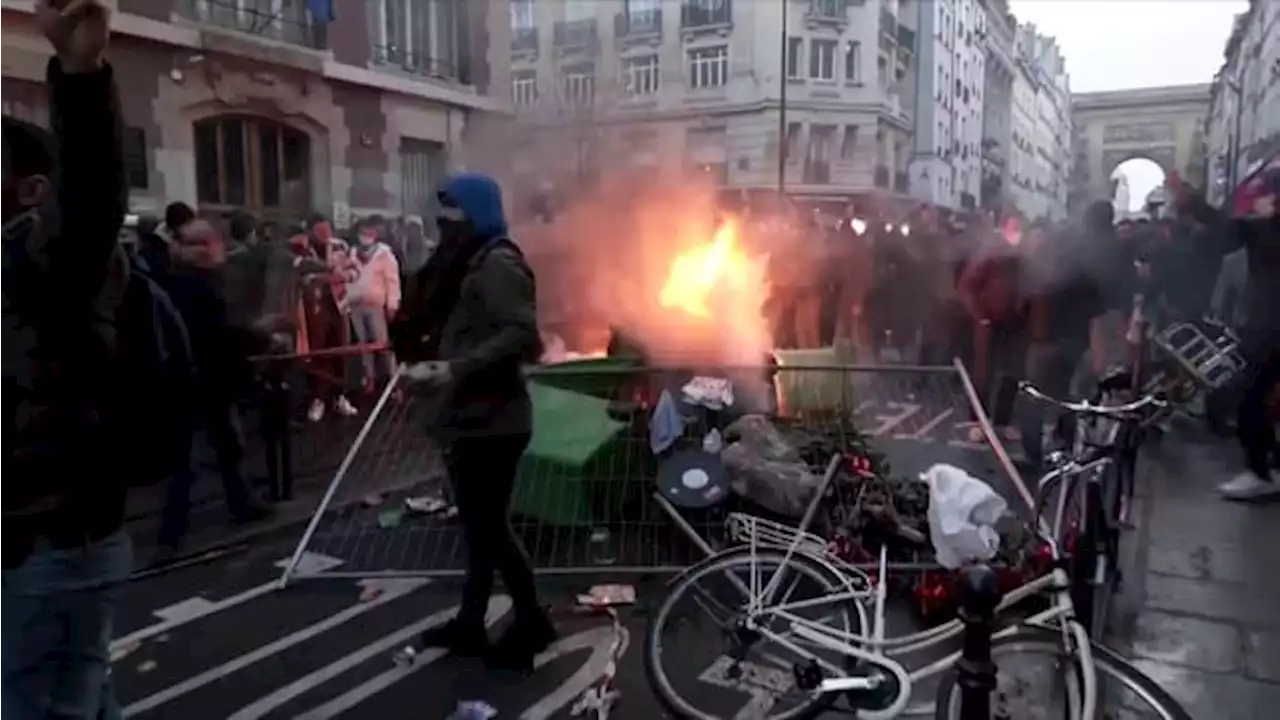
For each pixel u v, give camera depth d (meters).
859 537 4.55
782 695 3.33
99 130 1.87
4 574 2.03
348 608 4.63
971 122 56.91
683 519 5.02
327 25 14.81
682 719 3.40
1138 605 4.48
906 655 3.40
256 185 13.95
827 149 39.56
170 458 2.25
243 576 5.06
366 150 15.80
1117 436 4.04
